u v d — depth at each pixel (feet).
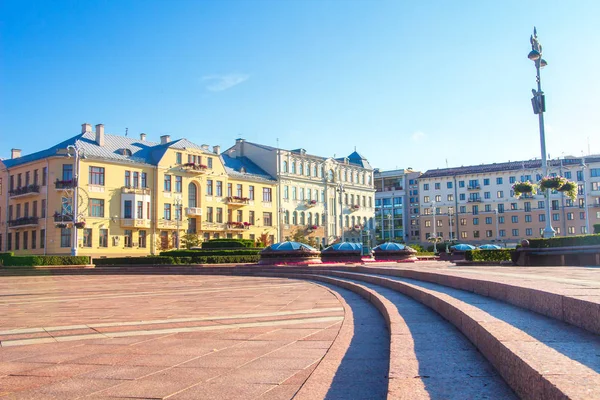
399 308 32.35
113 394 17.84
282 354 23.61
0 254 150.92
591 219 288.30
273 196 256.73
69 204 183.93
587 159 294.05
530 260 77.05
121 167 199.82
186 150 220.43
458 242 301.63
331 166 292.20
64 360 23.68
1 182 213.25
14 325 35.35
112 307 47.03
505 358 14.39
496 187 318.04
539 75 89.66
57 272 140.87
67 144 195.11
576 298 17.61
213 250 152.25
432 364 16.76
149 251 204.54
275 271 107.14
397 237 372.99
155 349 25.68
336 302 45.78
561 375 11.06
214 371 20.71
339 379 18.28
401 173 377.30
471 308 23.53
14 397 17.87
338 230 292.61
